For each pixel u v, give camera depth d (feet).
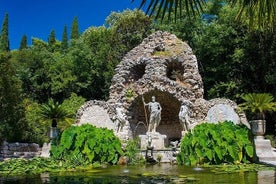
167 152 54.03
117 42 127.24
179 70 78.02
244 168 38.83
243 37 94.68
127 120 72.38
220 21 101.35
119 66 78.84
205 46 101.96
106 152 49.44
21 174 36.55
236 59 95.30
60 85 120.88
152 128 62.03
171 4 12.66
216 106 68.69
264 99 49.67
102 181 29.63
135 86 73.97
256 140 48.55
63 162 45.09
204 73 107.45
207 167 42.14
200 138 45.93
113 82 77.61
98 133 50.29
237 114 67.31
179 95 71.00
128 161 51.26
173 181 29.01
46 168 40.45
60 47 195.11
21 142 78.48
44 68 126.41
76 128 50.06
